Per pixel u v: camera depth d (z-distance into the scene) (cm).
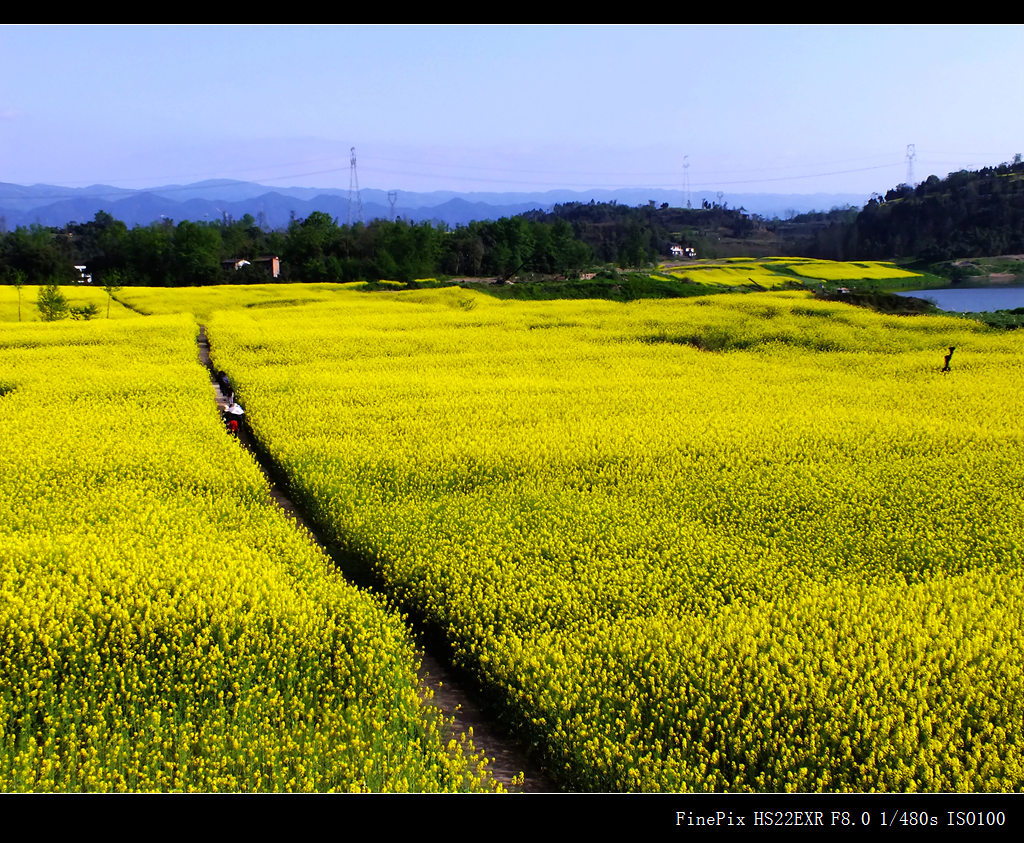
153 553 1327
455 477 1862
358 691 1003
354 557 1476
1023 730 903
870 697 939
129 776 829
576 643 1067
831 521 1587
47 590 1150
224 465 1919
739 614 1156
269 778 827
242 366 3425
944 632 1096
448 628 1155
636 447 2105
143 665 1008
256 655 1042
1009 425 2425
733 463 2011
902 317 4619
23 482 1759
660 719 910
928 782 808
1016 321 4550
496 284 7294
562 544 1415
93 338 3984
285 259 10331
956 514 1631
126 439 2109
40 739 897
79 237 14188
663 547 1439
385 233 10250
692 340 4231
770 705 935
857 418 2486
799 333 4147
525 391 2914
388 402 2695
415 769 844
